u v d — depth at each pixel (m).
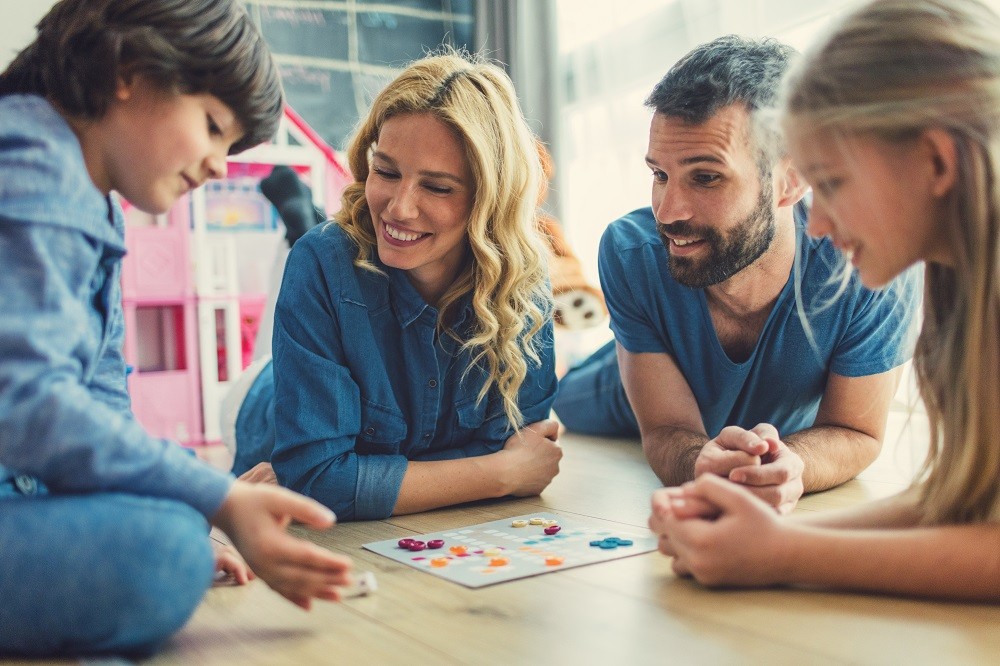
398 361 1.37
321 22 3.25
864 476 1.58
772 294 1.39
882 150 0.83
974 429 0.85
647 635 0.80
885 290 1.37
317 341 1.31
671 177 1.24
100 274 0.92
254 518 0.81
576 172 3.10
